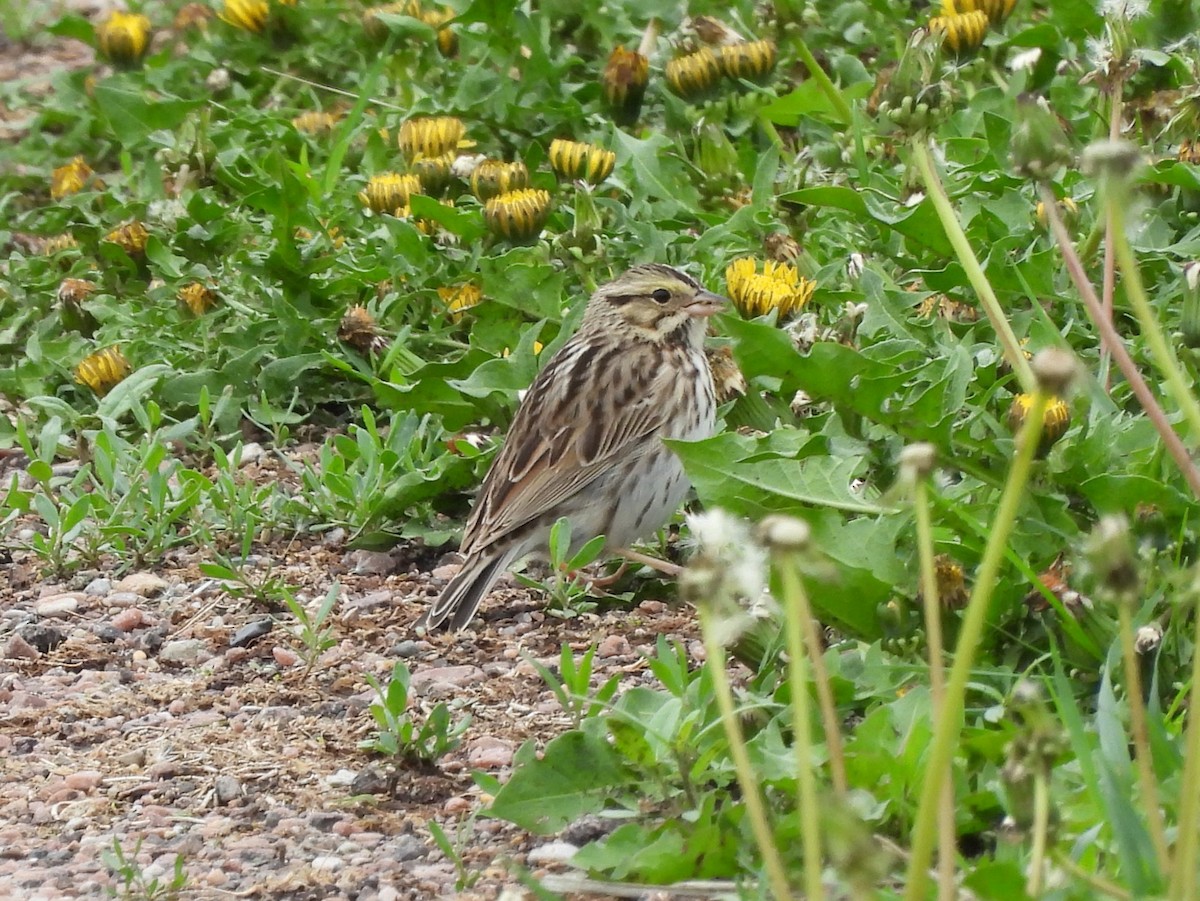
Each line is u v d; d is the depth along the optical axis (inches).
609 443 439.8
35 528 482.6
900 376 369.4
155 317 559.5
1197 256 449.4
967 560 338.0
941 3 617.0
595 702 321.7
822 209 523.8
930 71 346.3
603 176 549.3
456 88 663.1
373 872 307.4
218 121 691.4
